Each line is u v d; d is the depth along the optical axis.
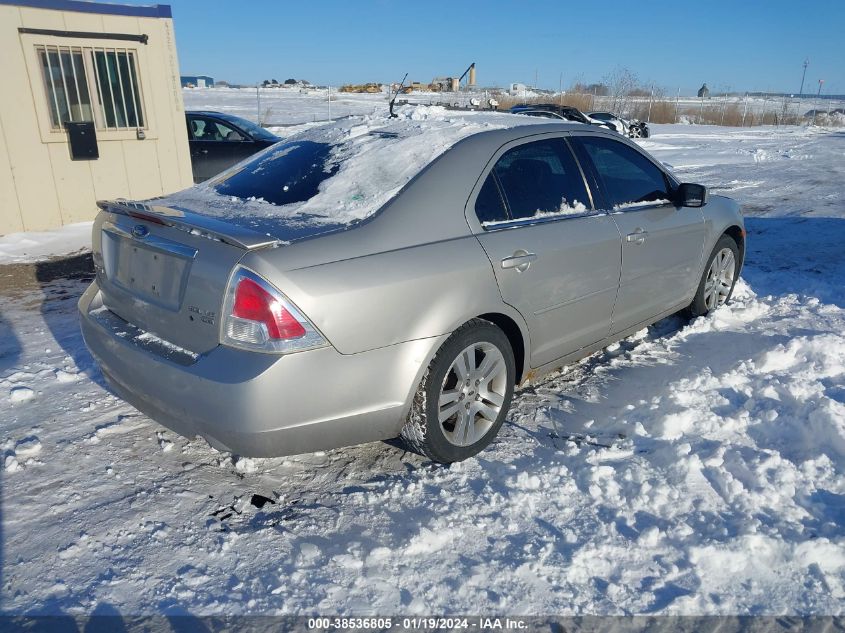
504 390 3.24
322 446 2.69
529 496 2.81
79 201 8.49
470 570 2.40
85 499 2.82
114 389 3.11
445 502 2.80
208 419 2.52
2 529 2.61
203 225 2.65
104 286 3.21
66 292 5.85
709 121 41.06
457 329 2.95
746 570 2.41
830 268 6.65
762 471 2.94
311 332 2.49
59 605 2.23
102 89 8.45
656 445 3.23
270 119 26.30
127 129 8.75
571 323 3.61
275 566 2.43
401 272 2.72
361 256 2.66
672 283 4.43
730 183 13.05
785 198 11.12
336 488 2.93
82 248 7.45
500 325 3.28
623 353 4.45
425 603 2.25
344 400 2.62
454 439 3.06
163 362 2.65
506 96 43.50
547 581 2.35
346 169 3.23
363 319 2.61
